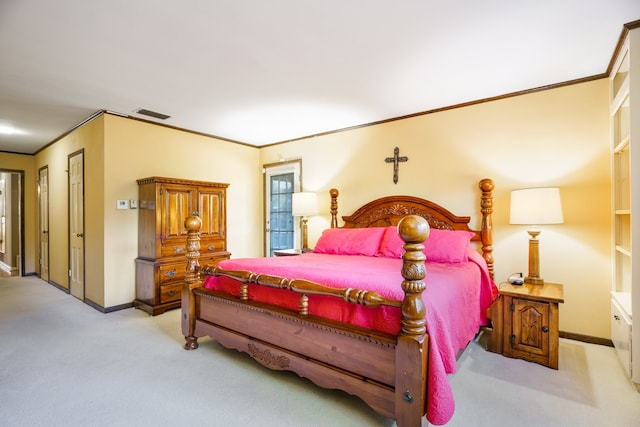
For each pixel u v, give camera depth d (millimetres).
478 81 2850
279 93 3113
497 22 1985
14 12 1854
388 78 2789
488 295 2812
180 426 1670
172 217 3750
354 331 1683
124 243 3775
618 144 2545
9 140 4891
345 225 4121
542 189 2664
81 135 4074
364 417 1747
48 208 5195
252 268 2393
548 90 2941
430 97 3223
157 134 4070
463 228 3314
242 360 2438
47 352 2566
